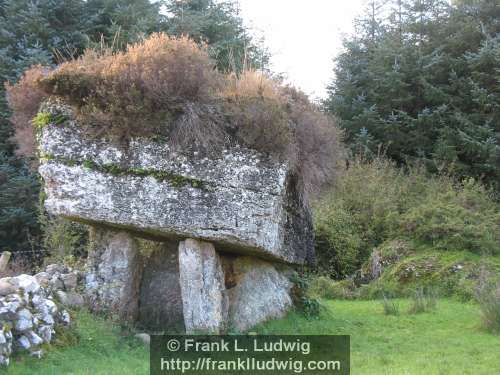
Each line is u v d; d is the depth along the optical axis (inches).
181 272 290.4
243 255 332.8
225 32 737.0
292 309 350.9
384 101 846.5
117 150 285.7
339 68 942.4
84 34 636.7
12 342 224.8
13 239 606.5
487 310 332.2
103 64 293.0
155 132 286.8
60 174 285.1
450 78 799.7
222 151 289.3
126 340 277.1
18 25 639.1
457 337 312.3
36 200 575.8
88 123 286.4
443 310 403.9
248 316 313.7
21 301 238.2
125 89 283.0
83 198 284.2
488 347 284.5
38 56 584.1
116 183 284.8
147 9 697.6
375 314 394.6
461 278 486.6
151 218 283.7
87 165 285.1
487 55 745.0
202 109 289.1
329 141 343.0
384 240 621.6
